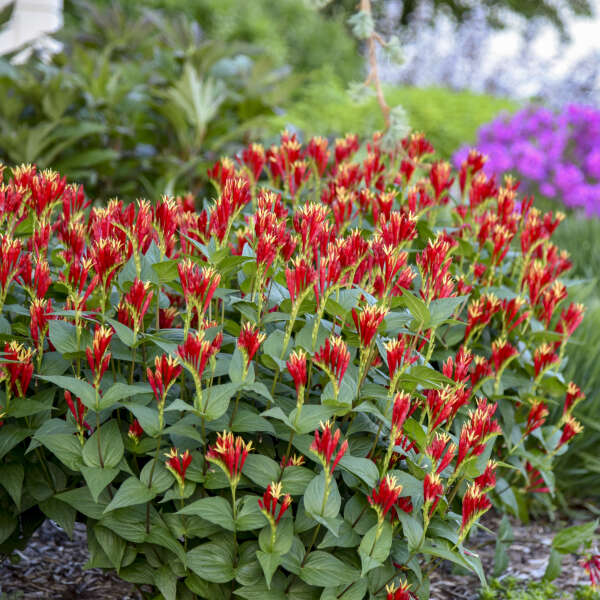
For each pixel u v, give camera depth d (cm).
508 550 355
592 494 411
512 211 286
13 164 477
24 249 263
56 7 811
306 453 193
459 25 2170
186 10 1334
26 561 304
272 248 199
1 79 487
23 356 198
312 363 207
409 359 194
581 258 557
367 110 973
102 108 507
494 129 893
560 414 388
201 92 489
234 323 213
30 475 214
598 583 289
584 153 877
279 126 684
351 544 198
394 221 203
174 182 484
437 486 192
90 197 482
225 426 198
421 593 220
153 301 222
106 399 187
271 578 196
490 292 271
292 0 1488
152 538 197
